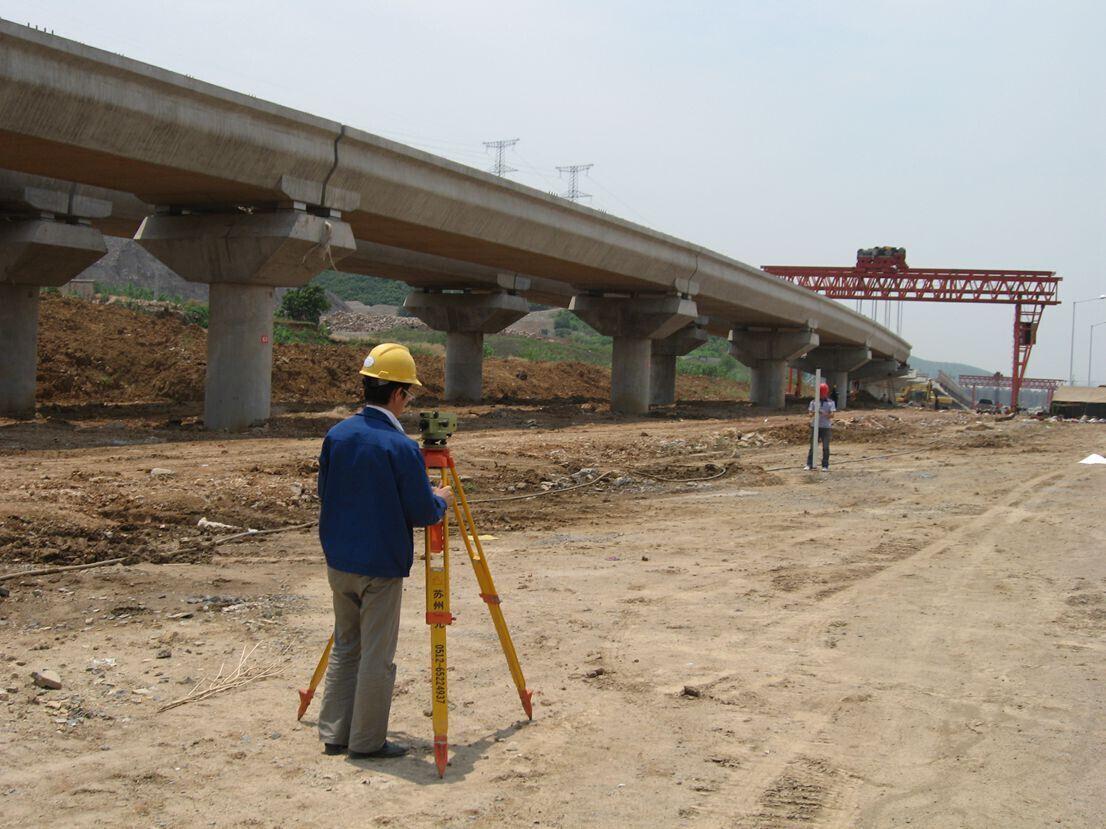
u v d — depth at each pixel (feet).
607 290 145.28
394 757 17.02
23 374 90.12
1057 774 16.98
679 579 33.14
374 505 16.38
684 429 112.06
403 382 17.03
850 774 16.87
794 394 301.43
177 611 26.35
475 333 157.99
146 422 86.63
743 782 16.39
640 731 18.69
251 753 16.98
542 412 132.46
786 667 23.21
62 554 32.68
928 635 26.35
